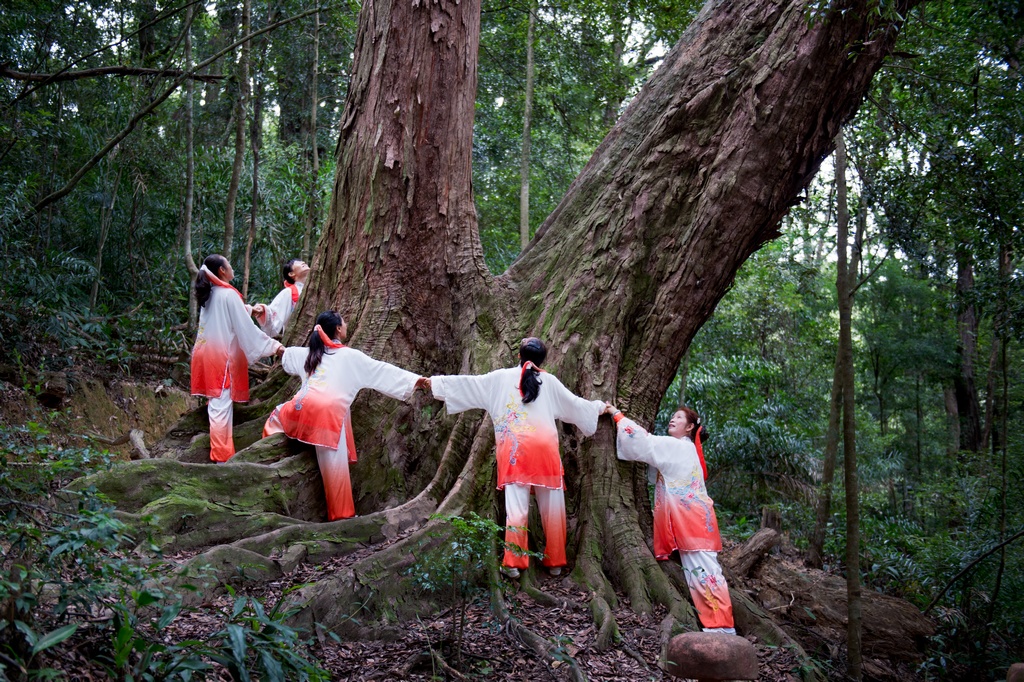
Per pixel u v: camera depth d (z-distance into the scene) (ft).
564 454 20.11
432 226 22.27
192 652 10.43
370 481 19.92
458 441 19.71
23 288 28.84
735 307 48.44
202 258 37.78
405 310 21.63
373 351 21.01
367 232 22.00
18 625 8.83
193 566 14.44
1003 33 26.32
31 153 31.86
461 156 22.97
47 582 10.16
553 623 16.74
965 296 28.14
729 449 36.42
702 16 23.90
